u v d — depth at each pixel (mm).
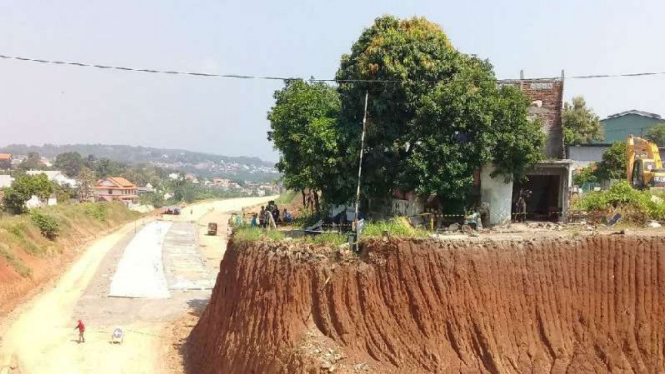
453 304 20391
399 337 20422
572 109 65375
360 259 21984
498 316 20266
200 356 29734
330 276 21891
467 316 20297
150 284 49594
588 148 59656
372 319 20906
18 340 35438
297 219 36469
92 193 129875
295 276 22562
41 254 56812
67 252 65188
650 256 20719
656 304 20266
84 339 35750
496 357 19656
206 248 72188
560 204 29562
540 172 29406
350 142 28234
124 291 47188
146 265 57906
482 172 28281
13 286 45312
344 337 20906
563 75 32656
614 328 20125
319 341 21000
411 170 26906
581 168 54875
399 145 27969
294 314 22141
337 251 22391
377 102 28172
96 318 40219
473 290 20500
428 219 26281
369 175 28859
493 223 28031
